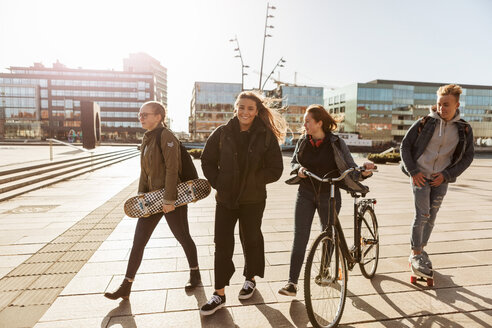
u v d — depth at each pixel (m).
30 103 92.31
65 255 3.66
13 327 2.27
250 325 2.34
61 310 2.50
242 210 2.54
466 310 2.54
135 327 2.29
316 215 5.55
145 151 2.69
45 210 5.98
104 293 2.65
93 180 10.73
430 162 2.94
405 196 7.78
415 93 90.69
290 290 2.56
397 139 90.12
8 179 8.24
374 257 3.17
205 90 82.94
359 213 2.87
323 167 2.66
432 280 2.91
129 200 2.62
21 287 2.87
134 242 2.66
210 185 2.75
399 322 2.38
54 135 94.00
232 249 2.56
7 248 3.87
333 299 2.38
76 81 94.62
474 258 3.62
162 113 2.76
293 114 80.81
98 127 35.06
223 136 2.49
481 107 98.19
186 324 2.34
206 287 2.91
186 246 2.84
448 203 6.79
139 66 148.50
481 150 80.25
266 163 2.52
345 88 93.81
